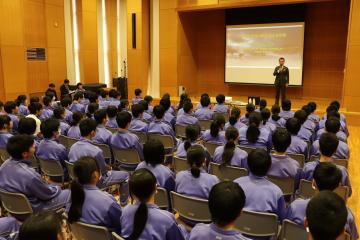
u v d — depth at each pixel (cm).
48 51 1158
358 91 903
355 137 781
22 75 1020
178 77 1241
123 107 640
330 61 1088
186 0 1173
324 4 1070
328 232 131
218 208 163
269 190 245
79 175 229
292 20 1091
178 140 508
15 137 290
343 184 302
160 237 196
